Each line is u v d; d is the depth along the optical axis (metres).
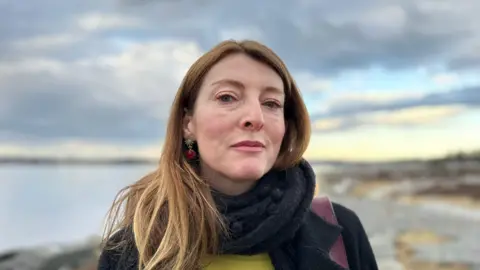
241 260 0.55
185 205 0.55
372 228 4.58
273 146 0.55
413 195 8.60
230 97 0.55
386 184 10.70
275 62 0.57
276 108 0.57
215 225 0.54
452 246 3.48
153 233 0.56
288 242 0.57
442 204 7.10
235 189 0.57
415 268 2.83
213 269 0.55
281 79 0.58
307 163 0.61
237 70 0.55
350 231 0.61
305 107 0.61
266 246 0.54
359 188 9.84
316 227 0.59
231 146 0.54
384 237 3.96
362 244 0.62
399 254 3.20
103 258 0.60
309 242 0.57
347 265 0.59
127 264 0.57
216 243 0.54
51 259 4.00
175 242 0.54
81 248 4.33
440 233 4.15
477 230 4.28
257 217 0.54
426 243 3.64
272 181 0.57
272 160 0.56
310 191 0.57
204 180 0.57
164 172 0.57
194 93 0.57
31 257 4.07
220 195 0.56
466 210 6.20
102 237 0.61
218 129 0.54
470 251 3.25
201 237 0.54
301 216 0.55
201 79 0.57
